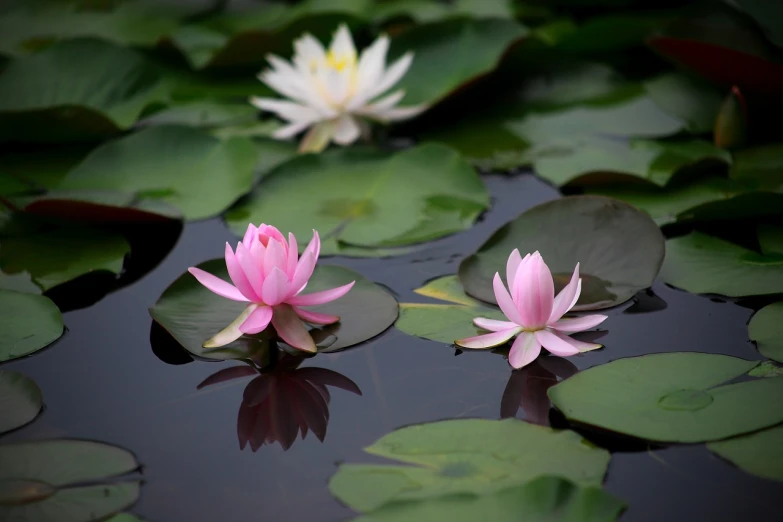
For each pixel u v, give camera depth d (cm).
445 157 243
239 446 212
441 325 222
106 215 235
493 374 217
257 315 220
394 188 241
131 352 221
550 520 204
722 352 218
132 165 244
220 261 227
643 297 225
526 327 219
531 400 215
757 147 247
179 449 212
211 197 240
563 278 225
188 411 215
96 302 227
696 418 211
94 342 222
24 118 248
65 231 236
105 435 213
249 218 237
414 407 215
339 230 235
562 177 243
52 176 245
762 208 232
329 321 221
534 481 206
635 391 213
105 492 208
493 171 246
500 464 209
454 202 239
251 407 215
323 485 209
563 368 218
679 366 215
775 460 208
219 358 219
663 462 209
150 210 234
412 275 229
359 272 229
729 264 227
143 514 207
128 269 231
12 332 221
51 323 222
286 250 221
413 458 210
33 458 210
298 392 216
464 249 232
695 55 250
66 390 217
